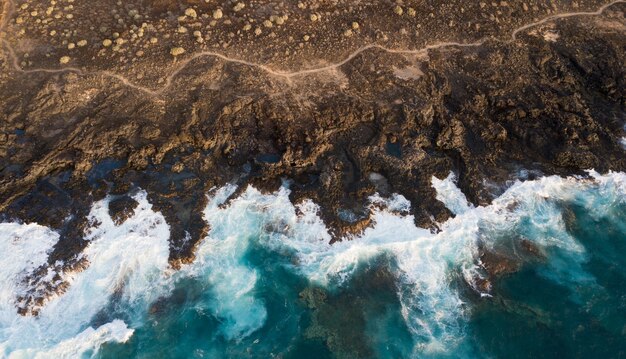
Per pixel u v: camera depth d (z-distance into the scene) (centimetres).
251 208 3272
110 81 3728
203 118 3625
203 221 3183
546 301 3005
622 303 2991
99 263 2980
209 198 3294
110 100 3653
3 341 2675
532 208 3388
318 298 2962
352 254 3097
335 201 3284
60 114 3578
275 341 2795
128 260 2994
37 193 3253
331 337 2822
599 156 3659
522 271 3145
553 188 3484
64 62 3778
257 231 3194
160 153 3450
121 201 3222
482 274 3103
